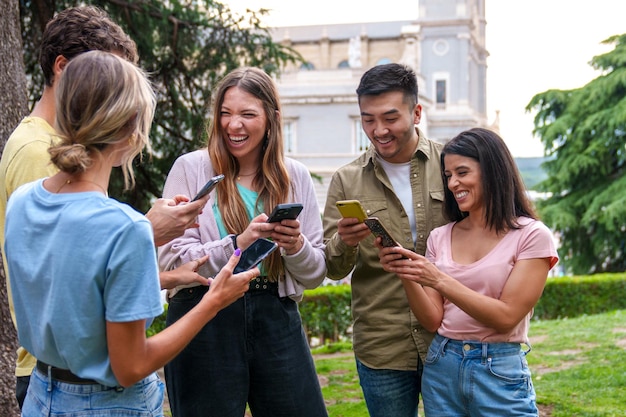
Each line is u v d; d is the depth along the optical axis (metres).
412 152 3.13
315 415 2.84
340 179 3.24
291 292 2.79
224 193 2.80
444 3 43.03
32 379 2.03
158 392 2.08
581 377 6.28
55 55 2.39
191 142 8.38
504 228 2.69
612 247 20.83
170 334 1.91
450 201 2.91
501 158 2.70
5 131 3.96
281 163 2.85
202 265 2.62
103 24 2.45
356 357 3.19
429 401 2.76
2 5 3.98
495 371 2.61
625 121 19.97
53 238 1.81
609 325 9.05
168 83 8.28
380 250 2.62
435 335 2.84
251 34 8.71
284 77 31.22
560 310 13.03
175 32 7.99
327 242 3.07
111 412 1.92
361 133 30.59
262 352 2.75
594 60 21.95
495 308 2.56
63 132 1.84
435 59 43.09
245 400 2.74
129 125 1.86
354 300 3.20
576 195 21.52
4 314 3.73
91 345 1.81
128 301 1.76
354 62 36.72
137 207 8.42
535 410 2.68
